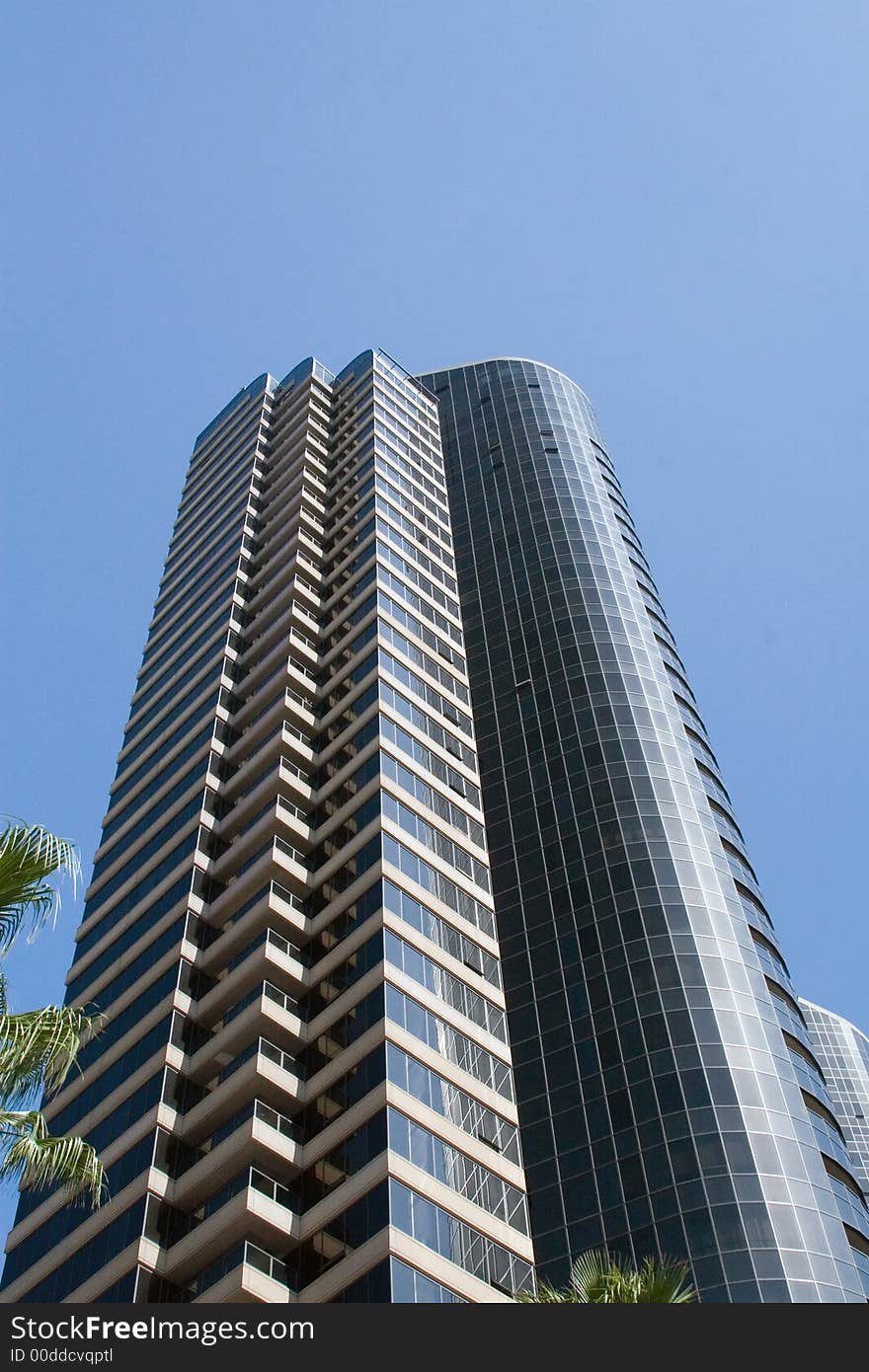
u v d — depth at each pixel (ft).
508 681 298.97
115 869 246.47
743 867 255.29
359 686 245.45
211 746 248.52
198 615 311.68
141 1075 184.96
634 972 222.69
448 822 223.71
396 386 399.85
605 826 252.42
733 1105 197.16
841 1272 176.24
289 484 340.59
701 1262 176.45
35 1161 68.13
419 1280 140.97
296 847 215.51
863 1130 454.81
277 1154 161.38
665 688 293.43
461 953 197.98
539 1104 212.23
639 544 368.48
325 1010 182.39
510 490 364.58
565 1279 184.65
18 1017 69.92
